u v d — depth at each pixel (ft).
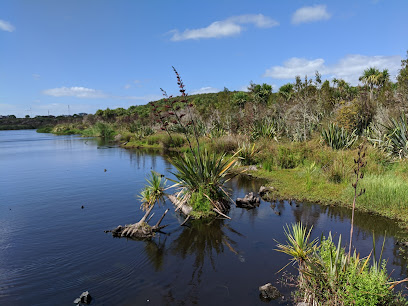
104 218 25.80
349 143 46.65
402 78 52.75
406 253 17.79
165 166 54.80
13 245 20.02
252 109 76.43
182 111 98.63
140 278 15.75
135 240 20.94
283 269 16.52
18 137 165.48
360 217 24.64
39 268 16.83
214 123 87.81
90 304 13.42
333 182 34.96
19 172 50.03
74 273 16.28
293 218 24.90
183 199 27.78
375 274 11.55
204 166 28.60
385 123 47.42
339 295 11.42
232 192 34.68
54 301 13.64
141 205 29.60
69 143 114.93
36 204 30.35
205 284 15.10
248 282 15.23
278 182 37.78
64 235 21.85
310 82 61.31
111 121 206.18
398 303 11.55
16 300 13.70
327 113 65.41
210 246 19.83
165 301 13.66
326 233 21.34
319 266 12.66
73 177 44.98
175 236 21.70
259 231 22.27
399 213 24.59
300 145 49.70
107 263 17.44
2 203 30.81
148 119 139.23
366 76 124.06
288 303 13.34
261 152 52.60
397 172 33.47
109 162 60.75
